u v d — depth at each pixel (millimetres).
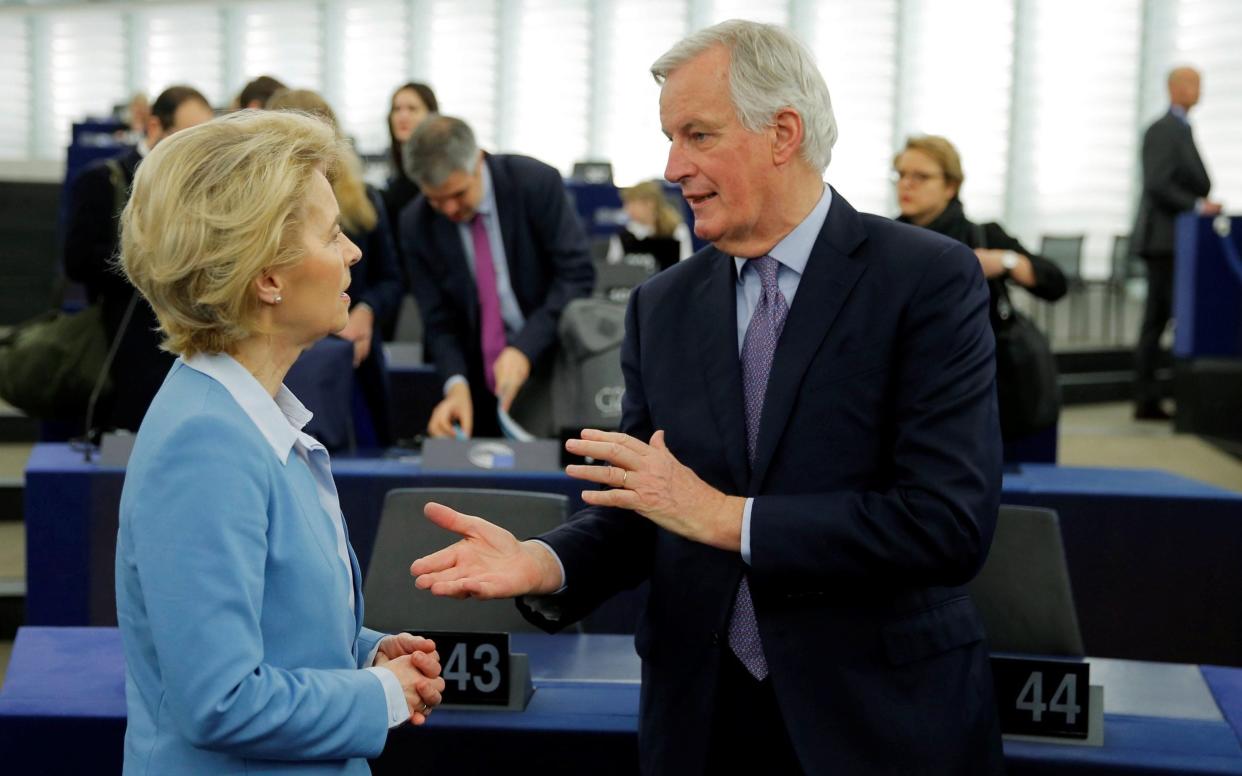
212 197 1261
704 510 1620
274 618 1291
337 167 1371
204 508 1230
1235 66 9180
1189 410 7293
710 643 1713
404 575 2420
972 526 1600
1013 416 3432
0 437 6617
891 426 1686
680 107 1666
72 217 3545
